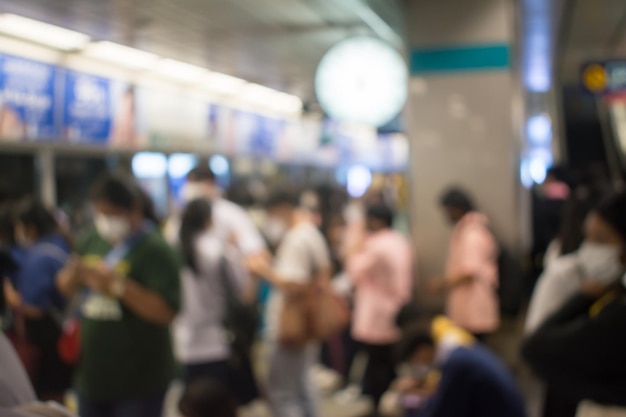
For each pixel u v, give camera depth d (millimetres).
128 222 3617
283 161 10672
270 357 4938
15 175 5930
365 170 13086
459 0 5879
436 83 5953
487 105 5855
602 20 9906
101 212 3602
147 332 3607
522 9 7789
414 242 6023
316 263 4820
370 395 5750
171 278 3621
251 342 4539
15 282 4477
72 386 4582
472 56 5875
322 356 6801
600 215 2404
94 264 3646
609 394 2104
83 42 6234
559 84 14492
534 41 10352
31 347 4320
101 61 6945
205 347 4438
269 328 5160
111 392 3578
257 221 6719
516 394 3242
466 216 5316
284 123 10867
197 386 3336
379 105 6129
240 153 9438
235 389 4516
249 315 4523
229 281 4457
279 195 4859
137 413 3619
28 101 6008
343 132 12484
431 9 5938
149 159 7582
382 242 5707
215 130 8906
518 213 5918
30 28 5703
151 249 3602
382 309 5680
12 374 1193
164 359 3689
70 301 4621
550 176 6496
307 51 7801
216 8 5703
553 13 8289
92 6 5289
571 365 2141
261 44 7297
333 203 7309
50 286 4473
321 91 6203
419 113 6000
